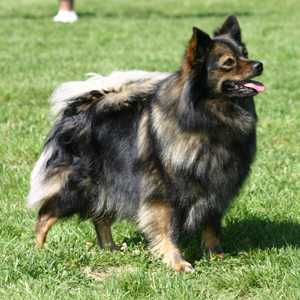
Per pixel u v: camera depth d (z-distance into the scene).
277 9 56.50
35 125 20.14
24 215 13.52
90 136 11.34
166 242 10.84
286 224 12.77
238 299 9.85
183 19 49.44
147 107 10.99
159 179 10.66
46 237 12.23
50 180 11.53
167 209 10.74
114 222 12.31
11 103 23.14
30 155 17.59
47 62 31.47
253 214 13.39
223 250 11.76
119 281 10.25
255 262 11.02
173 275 10.44
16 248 11.55
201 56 10.20
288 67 30.25
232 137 10.47
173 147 10.36
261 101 23.47
